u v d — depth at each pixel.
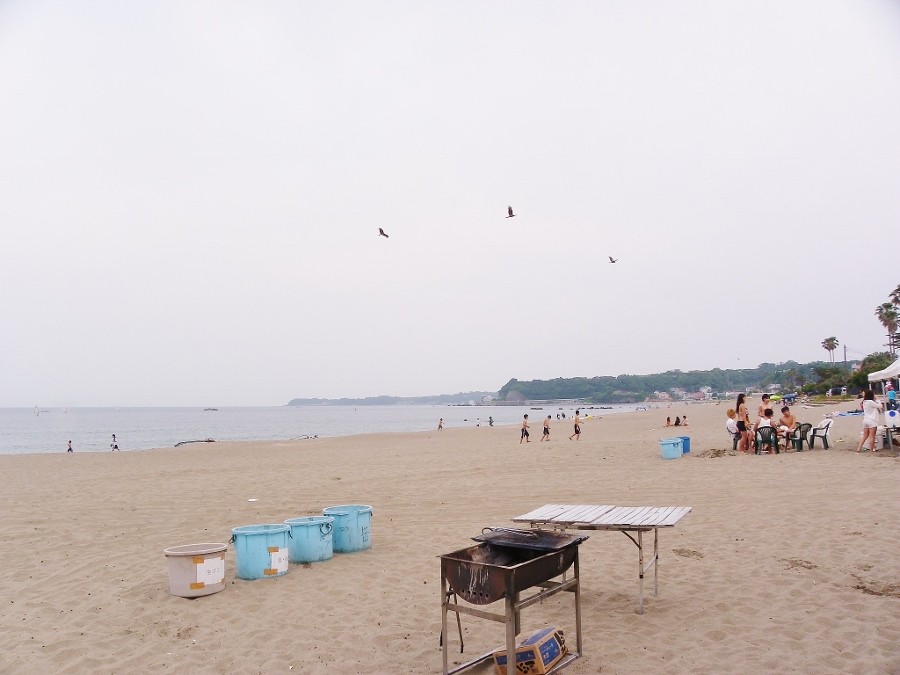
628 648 4.90
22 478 18.48
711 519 9.25
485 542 4.82
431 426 89.81
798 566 6.77
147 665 4.88
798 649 4.73
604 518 5.52
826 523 8.56
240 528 7.47
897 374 17.94
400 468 18.39
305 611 6.02
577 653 4.59
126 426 101.75
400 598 6.36
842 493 10.65
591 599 6.11
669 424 37.97
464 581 4.25
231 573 7.37
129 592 6.67
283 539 7.19
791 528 8.40
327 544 7.80
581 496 11.84
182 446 38.28
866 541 7.57
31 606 6.38
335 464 20.56
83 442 58.22
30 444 55.59
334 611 6.00
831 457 15.23
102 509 11.95
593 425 44.88
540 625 5.50
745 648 4.80
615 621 5.50
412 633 5.43
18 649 5.24
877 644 4.74
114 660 4.98
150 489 14.79
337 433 71.62
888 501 9.80
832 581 6.22
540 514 5.83
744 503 10.29
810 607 5.55
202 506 12.03
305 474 17.42
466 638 5.28
